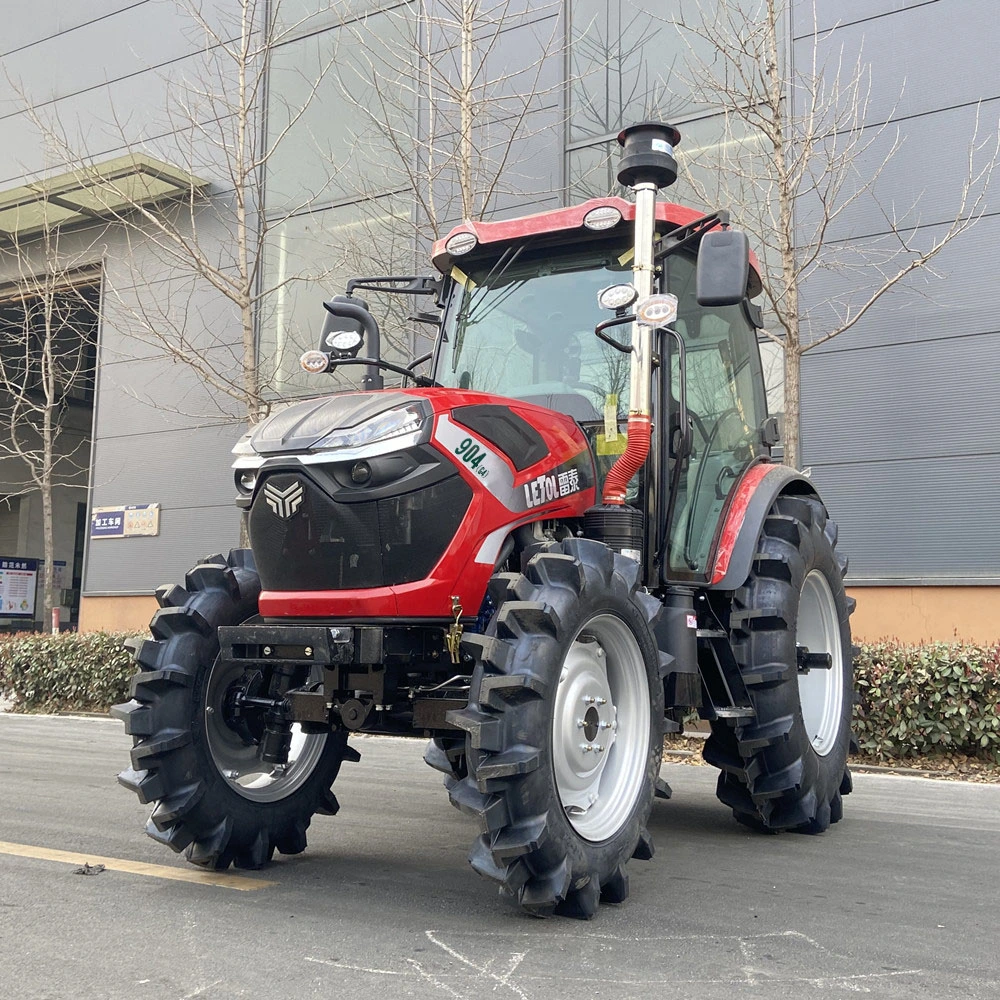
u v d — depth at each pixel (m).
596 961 2.70
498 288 4.38
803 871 3.87
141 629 13.45
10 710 11.58
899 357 9.03
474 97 10.17
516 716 3.00
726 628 4.43
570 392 4.11
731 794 4.62
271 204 12.49
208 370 11.83
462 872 3.76
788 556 4.51
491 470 3.40
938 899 3.44
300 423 3.46
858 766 6.91
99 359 14.35
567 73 10.56
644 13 10.19
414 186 9.36
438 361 4.38
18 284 15.41
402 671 3.42
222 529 13.21
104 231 14.21
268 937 2.87
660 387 4.02
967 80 8.95
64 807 5.10
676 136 3.98
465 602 3.29
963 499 8.67
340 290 11.80
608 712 3.43
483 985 2.49
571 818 3.23
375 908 3.22
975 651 6.96
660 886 3.60
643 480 3.91
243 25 10.55
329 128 12.07
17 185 15.07
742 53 8.33
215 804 3.64
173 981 2.49
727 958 2.75
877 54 9.30
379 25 11.66
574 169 10.45
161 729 3.54
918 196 9.03
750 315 5.09
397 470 3.25
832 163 8.30
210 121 12.21
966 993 2.50
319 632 3.19
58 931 2.91
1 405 21.56
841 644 5.14
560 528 3.72
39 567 19.09
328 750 4.12
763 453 5.07
